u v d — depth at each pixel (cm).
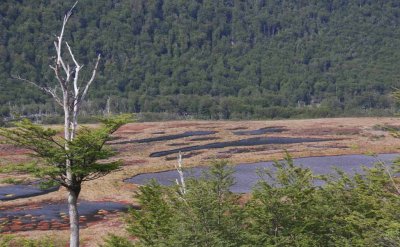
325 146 8831
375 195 1814
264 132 12094
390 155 7662
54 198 4928
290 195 1806
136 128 13188
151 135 11562
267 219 1725
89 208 4481
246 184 5216
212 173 1728
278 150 8438
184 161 7394
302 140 10144
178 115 19350
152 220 1916
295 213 1773
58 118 16025
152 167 6900
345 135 10738
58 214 4272
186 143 9912
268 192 1766
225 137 10925
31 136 1590
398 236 1600
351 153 7969
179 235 1570
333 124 13325
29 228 3762
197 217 1591
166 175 6372
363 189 1895
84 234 3441
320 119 15462
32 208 4528
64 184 1662
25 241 2289
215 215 1605
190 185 1756
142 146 9525
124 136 11312
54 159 1592
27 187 5609
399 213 1658
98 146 1620
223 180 1755
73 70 1859
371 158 7388
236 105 19238
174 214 1756
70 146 1566
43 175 1612
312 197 1880
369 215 1856
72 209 1683
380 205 1752
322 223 1831
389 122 13025
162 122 15312
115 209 4431
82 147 1575
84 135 1586
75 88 1742
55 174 1631
